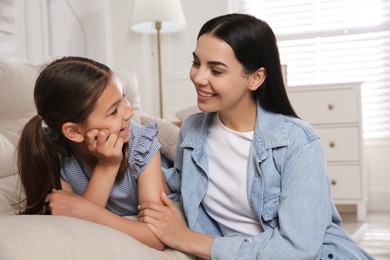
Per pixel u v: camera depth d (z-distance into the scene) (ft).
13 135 4.69
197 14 11.01
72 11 9.11
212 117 3.35
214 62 2.82
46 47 8.11
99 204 2.88
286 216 2.69
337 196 9.29
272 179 2.96
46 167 2.95
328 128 9.29
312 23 10.92
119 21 11.17
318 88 9.30
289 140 2.92
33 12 7.76
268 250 2.61
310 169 2.80
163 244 2.84
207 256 2.75
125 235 2.36
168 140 5.21
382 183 10.50
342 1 10.72
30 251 1.74
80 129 2.82
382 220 9.16
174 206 3.05
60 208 2.66
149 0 9.60
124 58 11.19
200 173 3.25
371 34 10.61
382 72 10.59
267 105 3.13
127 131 2.97
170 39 11.23
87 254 1.94
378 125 10.66
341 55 10.82
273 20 11.18
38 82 2.86
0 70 5.01
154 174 3.18
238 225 3.20
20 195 3.38
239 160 3.14
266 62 2.97
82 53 9.47
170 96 11.31
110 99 2.77
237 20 2.89
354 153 9.16
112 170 2.93
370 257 2.97
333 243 2.86
